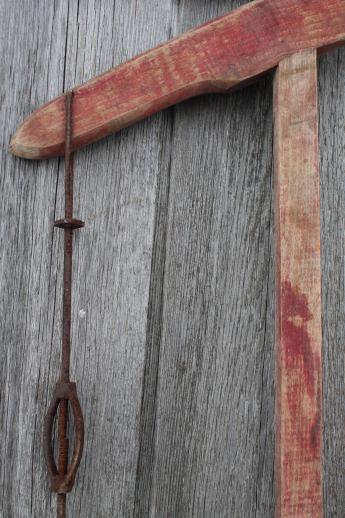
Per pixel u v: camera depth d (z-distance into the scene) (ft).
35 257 2.67
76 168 2.69
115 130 2.63
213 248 2.73
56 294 2.67
